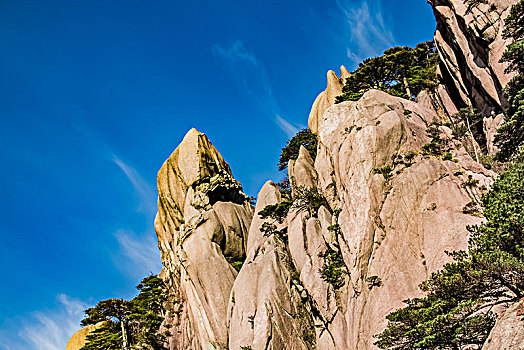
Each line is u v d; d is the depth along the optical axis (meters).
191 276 68.44
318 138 63.19
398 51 66.81
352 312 46.19
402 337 31.27
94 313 62.38
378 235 48.03
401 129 52.91
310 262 52.59
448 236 44.22
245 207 79.06
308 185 59.59
